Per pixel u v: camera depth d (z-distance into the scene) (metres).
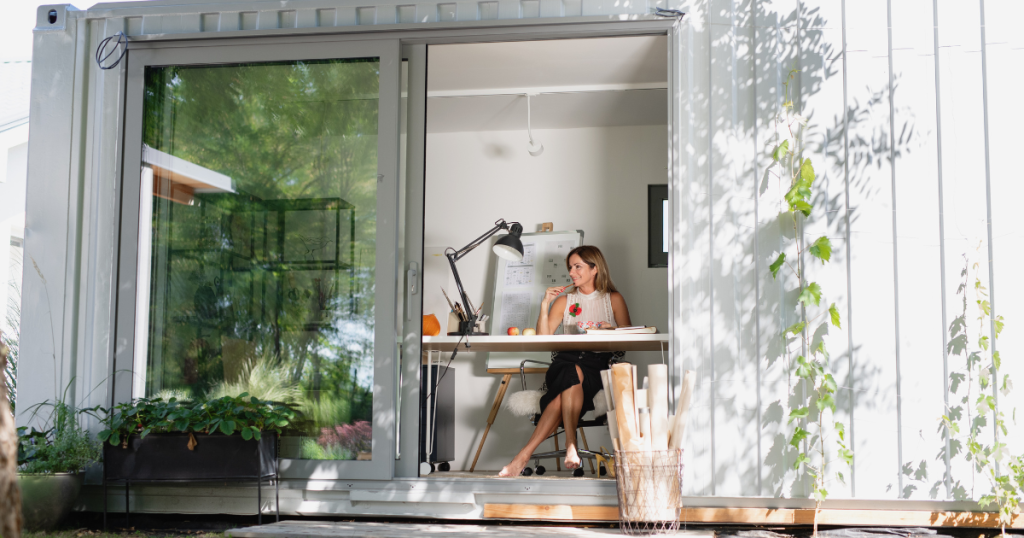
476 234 5.05
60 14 3.58
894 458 2.99
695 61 3.26
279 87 3.45
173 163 3.47
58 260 3.46
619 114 4.80
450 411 4.39
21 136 6.41
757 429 3.06
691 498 3.10
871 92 3.15
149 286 3.41
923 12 3.16
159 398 3.31
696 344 3.12
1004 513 2.88
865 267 3.08
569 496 3.14
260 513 3.02
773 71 3.21
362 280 3.29
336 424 3.24
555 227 4.98
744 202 3.17
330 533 2.74
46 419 3.36
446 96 4.51
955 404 2.99
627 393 2.97
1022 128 3.07
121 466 3.00
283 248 3.37
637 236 4.89
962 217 3.06
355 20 3.45
